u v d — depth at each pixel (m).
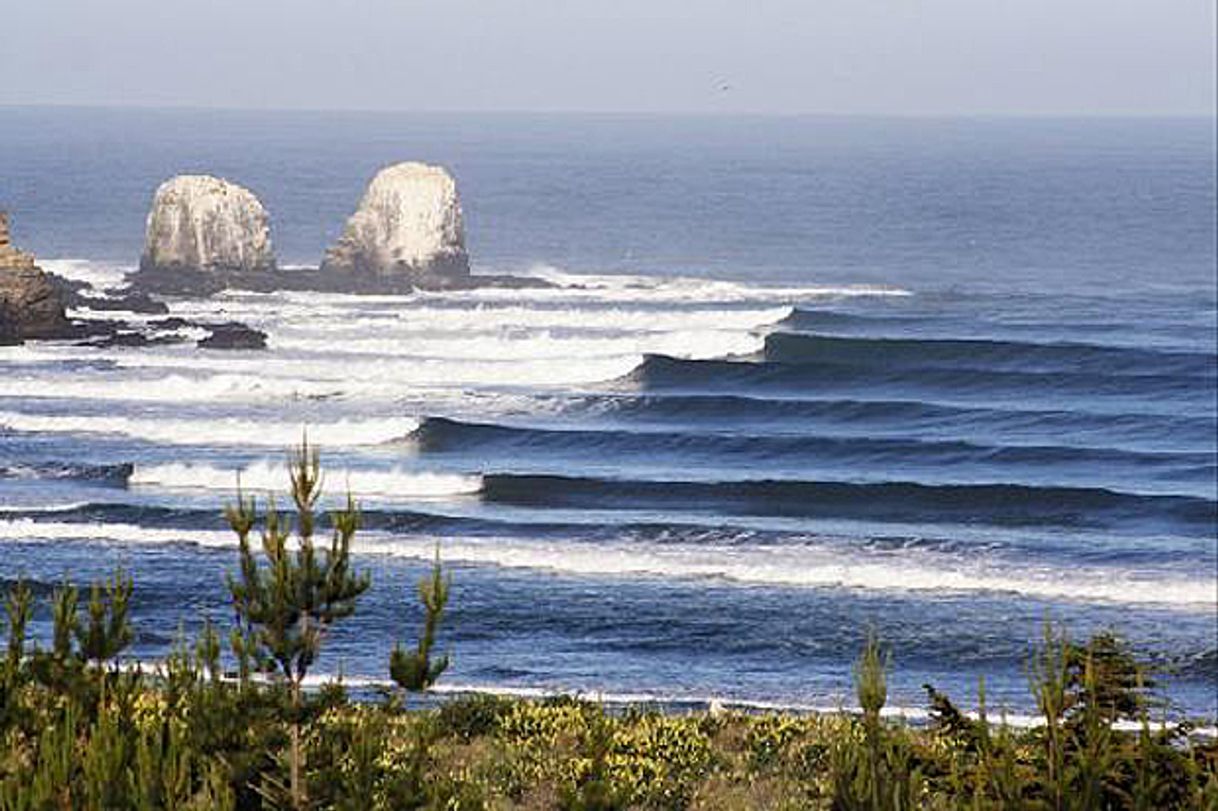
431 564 169.50
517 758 79.38
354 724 54.06
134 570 162.75
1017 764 52.94
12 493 198.38
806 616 154.88
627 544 182.38
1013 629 152.62
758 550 180.50
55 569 162.75
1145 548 183.62
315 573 52.06
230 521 52.62
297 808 50.81
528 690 128.88
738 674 137.50
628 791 54.38
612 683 133.00
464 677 132.88
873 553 180.62
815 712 123.00
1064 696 54.00
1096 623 154.88
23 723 54.19
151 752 51.09
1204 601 163.00
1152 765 52.00
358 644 141.12
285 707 51.75
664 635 148.12
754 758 83.25
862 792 50.44
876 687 51.56
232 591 52.38
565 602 156.75
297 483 52.34
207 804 49.56
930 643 147.88
